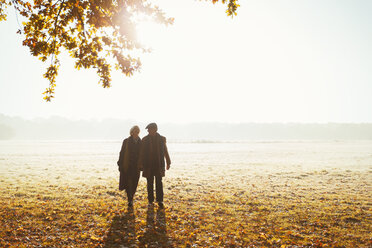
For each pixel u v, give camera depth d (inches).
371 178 509.0
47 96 256.8
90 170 615.5
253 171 614.5
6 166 674.2
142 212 258.2
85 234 196.5
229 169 653.3
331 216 250.2
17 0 230.2
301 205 294.4
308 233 206.8
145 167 272.8
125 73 255.1
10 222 214.4
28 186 389.1
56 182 435.5
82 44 249.1
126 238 191.3
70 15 237.3
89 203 289.1
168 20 235.9
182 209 274.4
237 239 195.0
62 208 264.1
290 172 595.2
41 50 243.9
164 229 213.2
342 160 924.6
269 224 228.2
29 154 1130.0
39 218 229.8
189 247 180.2
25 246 171.2
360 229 214.8
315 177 522.6
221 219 241.3
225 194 355.6
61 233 197.8
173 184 429.7
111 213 252.7
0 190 351.3
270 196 344.2
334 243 184.9
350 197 337.1
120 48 248.1
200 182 455.2
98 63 254.7
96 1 224.8
